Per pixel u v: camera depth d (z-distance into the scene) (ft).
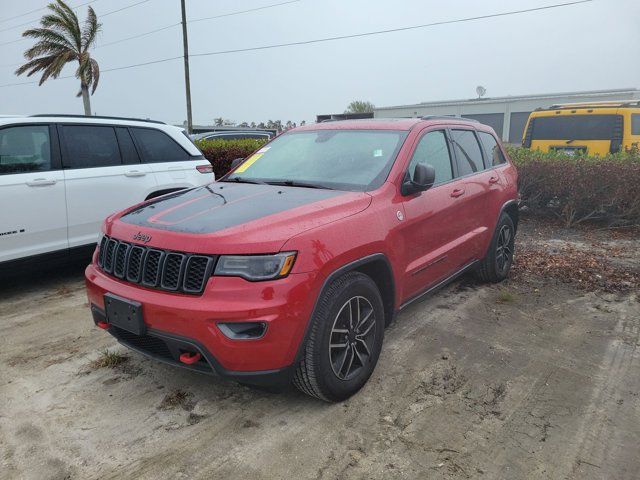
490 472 8.82
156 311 9.47
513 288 18.22
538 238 25.73
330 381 10.21
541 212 30.30
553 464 9.02
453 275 15.33
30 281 19.57
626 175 25.54
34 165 17.37
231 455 9.29
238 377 9.23
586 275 19.54
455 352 13.23
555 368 12.42
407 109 138.21
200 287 9.24
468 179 15.60
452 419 10.32
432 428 10.03
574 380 11.86
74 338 14.24
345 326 10.53
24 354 13.28
